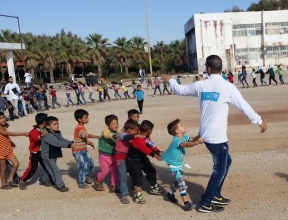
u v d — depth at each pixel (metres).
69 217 4.64
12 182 6.00
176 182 4.77
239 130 9.43
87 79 42.09
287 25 53.56
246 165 6.30
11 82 16.06
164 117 12.88
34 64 50.97
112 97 25.03
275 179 5.50
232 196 4.93
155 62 69.62
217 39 53.38
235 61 53.78
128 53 61.12
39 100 18.91
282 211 4.34
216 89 4.24
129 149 4.95
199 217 4.33
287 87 22.17
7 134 5.74
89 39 56.94
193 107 15.22
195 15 52.91
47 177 6.02
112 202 5.09
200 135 4.41
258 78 34.78
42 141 5.68
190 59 63.50
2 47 26.64
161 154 4.81
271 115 11.55
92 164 5.91
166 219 4.34
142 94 14.59
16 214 4.86
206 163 6.62
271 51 53.94
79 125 5.75
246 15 53.12
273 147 7.41
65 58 52.94
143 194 5.32
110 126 5.27
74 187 5.88
